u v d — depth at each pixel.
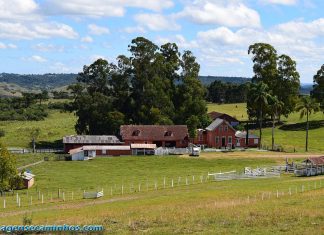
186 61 149.38
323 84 160.62
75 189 80.50
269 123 169.50
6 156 78.31
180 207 54.69
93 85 151.00
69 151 123.00
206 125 143.62
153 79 142.25
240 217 46.44
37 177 93.38
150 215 49.53
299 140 141.38
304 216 45.75
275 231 40.41
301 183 75.75
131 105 142.38
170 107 142.62
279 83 154.75
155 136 129.75
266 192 65.88
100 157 116.56
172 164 107.19
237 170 97.19
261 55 154.62
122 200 66.62
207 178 87.38
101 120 140.00
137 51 145.62
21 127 186.00
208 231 41.06
